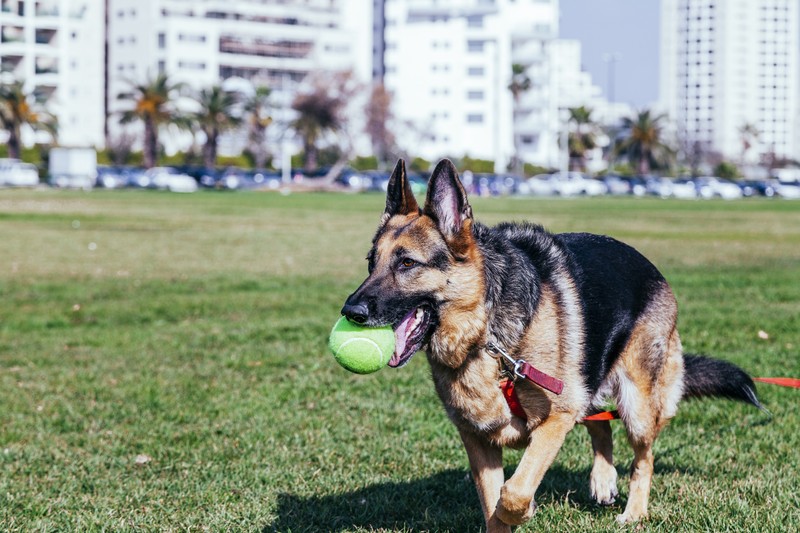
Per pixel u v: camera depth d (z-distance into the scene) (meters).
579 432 7.55
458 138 127.38
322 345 11.16
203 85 110.88
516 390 4.96
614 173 110.06
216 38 124.50
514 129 129.38
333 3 137.75
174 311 13.78
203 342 11.42
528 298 5.07
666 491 6.15
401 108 128.00
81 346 11.24
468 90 127.25
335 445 7.20
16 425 7.84
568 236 5.98
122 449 7.12
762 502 5.82
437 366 5.10
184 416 8.05
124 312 13.70
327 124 93.56
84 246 24.48
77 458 6.97
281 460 6.84
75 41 121.19
